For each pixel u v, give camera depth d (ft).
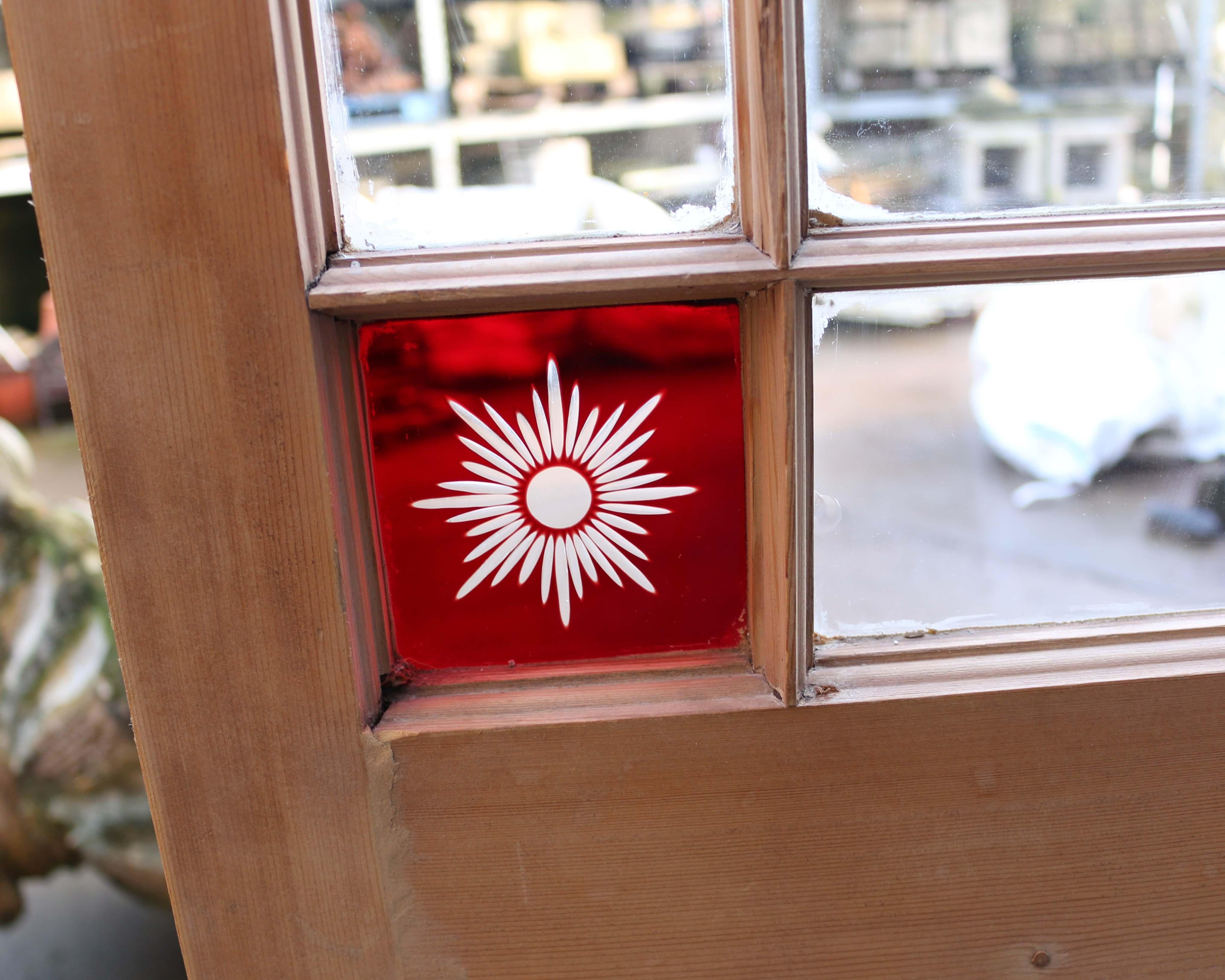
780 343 1.89
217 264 1.85
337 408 1.93
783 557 1.95
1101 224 1.93
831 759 2.04
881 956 2.11
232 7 1.80
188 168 1.83
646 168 2.17
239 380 1.88
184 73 1.81
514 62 2.62
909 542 3.27
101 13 1.80
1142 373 3.10
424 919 2.06
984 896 2.10
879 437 4.00
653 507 2.01
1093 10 2.26
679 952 2.10
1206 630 2.09
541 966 2.09
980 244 1.91
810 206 1.99
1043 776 2.07
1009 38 2.27
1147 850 2.10
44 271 4.94
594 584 2.03
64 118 1.82
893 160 2.15
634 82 2.36
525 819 2.04
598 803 2.04
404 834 2.03
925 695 2.03
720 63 1.96
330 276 1.88
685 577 2.03
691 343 1.96
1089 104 2.26
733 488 2.01
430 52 2.23
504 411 1.97
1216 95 2.27
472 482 1.99
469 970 2.09
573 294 1.88
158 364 1.87
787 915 2.09
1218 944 2.15
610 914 2.08
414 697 2.03
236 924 2.05
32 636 4.47
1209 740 2.07
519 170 2.37
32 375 4.90
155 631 1.94
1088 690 2.04
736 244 1.89
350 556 1.96
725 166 1.96
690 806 2.05
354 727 1.98
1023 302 3.94
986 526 3.75
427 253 1.90
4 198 4.81
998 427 4.08
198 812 2.01
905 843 2.08
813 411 1.94
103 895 4.81
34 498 4.68
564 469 1.99
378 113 2.09
